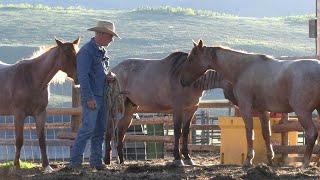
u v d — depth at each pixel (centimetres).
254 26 8544
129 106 1290
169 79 1210
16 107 1103
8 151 1566
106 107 999
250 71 1109
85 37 7312
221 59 1140
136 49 6438
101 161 1018
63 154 1566
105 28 981
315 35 1478
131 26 8312
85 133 988
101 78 991
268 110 1100
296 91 1037
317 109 1073
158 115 1702
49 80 1095
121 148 1277
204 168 1059
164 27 8262
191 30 8075
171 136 1435
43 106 1106
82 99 977
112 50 6278
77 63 979
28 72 1102
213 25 8556
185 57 1206
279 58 1209
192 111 1210
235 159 1180
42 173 1013
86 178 924
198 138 1891
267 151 1129
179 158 1177
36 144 1498
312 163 1173
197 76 1166
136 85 1262
